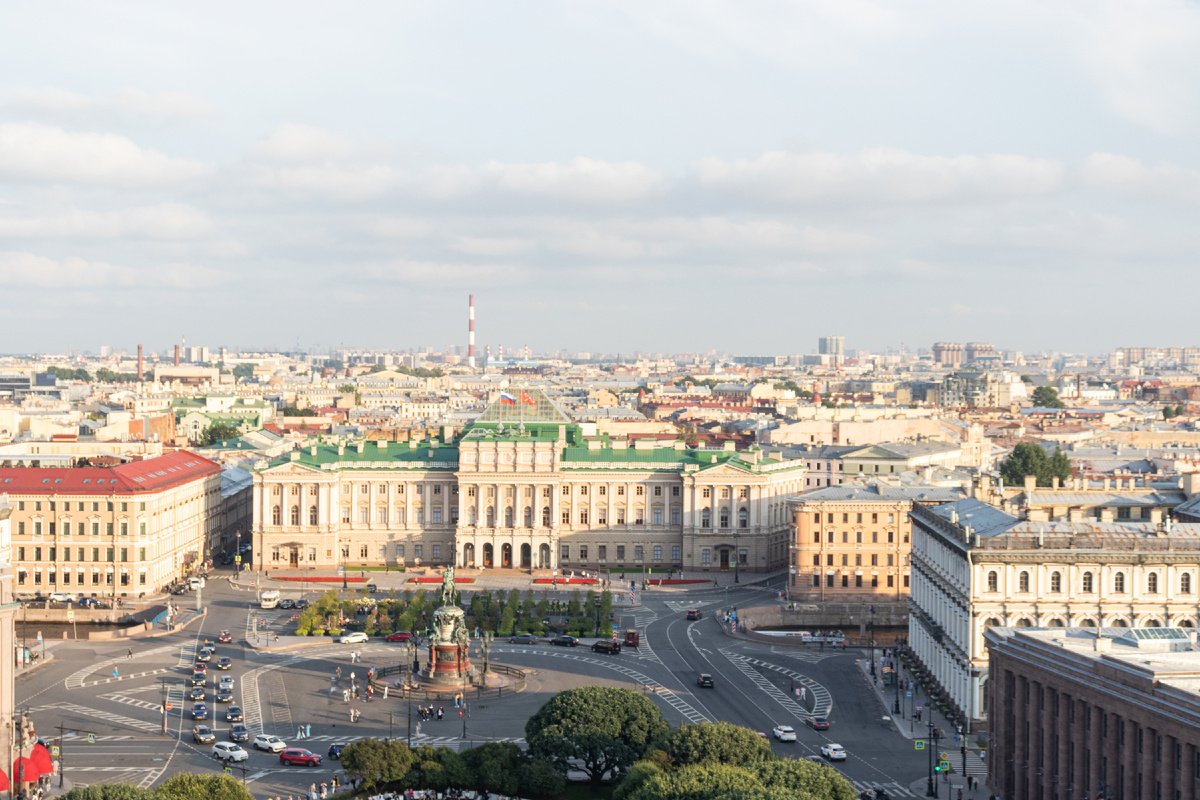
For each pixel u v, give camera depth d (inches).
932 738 7037.4
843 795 5344.5
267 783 6481.3
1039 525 7578.7
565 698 6456.7
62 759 6879.9
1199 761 4837.6
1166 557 7204.7
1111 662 5447.8
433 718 7618.1
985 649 7303.2
